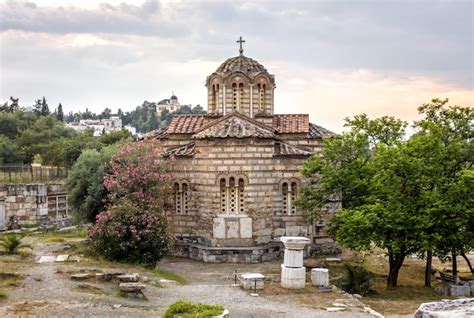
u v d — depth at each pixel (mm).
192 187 46188
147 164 42375
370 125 43688
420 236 34656
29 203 56875
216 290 31656
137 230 37406
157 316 24922
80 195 48625
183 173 46500
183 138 50656
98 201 46594
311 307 28391
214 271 40094
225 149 44656
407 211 35406
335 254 47312
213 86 51438
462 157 39031
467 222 35469
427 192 35844
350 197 41594
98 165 48844
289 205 46000
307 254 46062
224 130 45312
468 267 51125
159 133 52281
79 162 49531
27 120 113812
